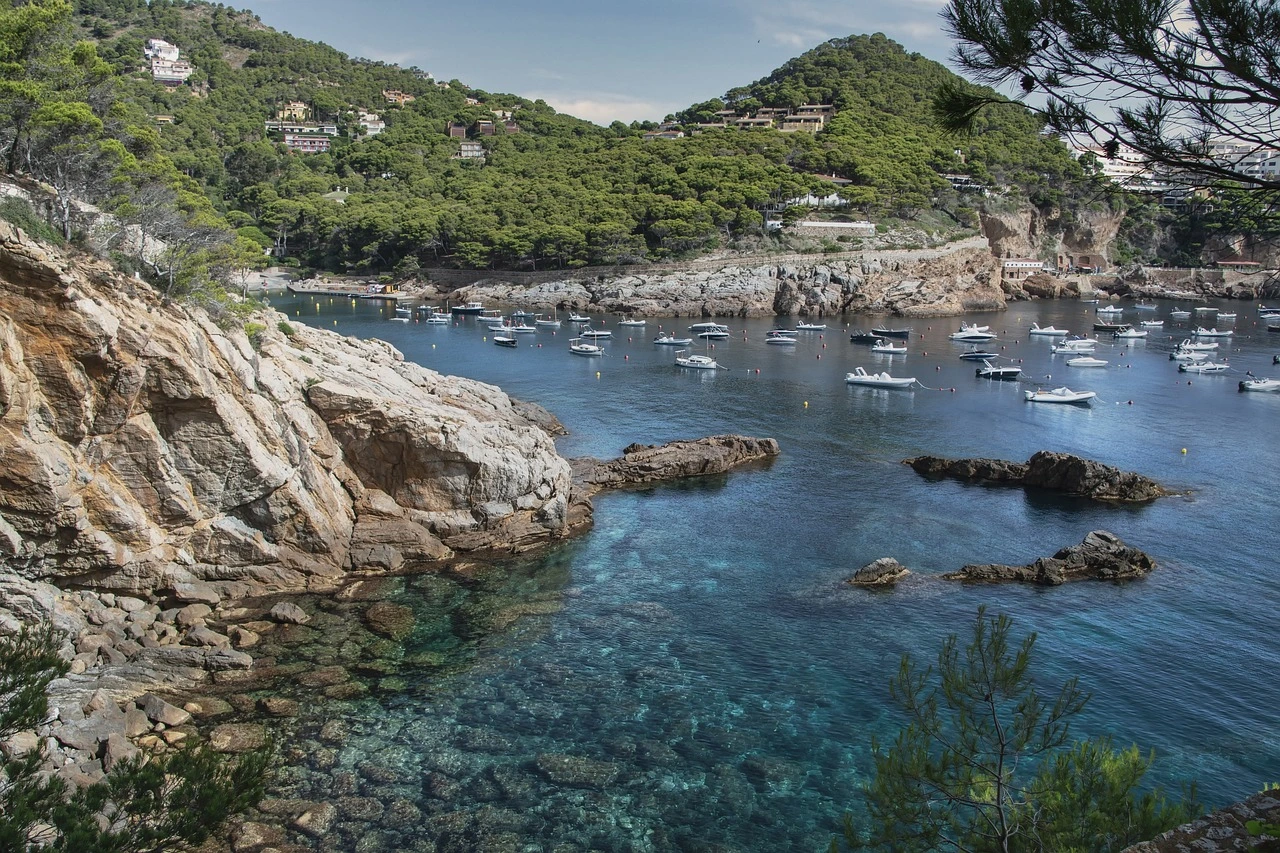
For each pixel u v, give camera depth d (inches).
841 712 1408.7
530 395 3868.1
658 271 7249.0
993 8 562.6
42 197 2023.9
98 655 1432.1
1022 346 5482.3
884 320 6737.2
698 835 1127.0
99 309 1553.9
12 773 654.5
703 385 4165.8
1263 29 477.4
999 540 2185.0
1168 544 2171.5
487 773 1231.5
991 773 742.5
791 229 7800.2
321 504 1925.4
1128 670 1556.3
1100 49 523.5
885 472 2763.3
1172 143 534.6
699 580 1914.4
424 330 5743.1
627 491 2546.8
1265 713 1430.9
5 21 2313.0
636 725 1360.7
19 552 1533.0
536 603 1781.5
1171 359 5004.9
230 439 1727.4
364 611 1726.1
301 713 1353.3
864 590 1870.1
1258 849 459.8
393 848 1080.2
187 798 659.4
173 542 1721.2
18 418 1492.4
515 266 7652.6
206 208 3208.7
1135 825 680.4
